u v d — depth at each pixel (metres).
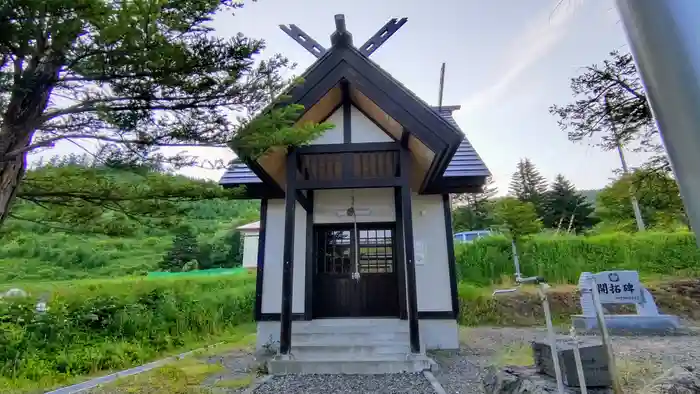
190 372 5.77
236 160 4.43
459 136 5.97
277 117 4.32
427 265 7.82
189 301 10.10
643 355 5.41
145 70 3.47
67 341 6.95
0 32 2.84
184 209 5.03
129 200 4.61
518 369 4.29
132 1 2.97
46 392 5.02
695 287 11.56
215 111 4.01
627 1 0.79
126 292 9.29
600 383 3.47
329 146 6.57
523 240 14.76
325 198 8.30
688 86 0.64
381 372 5.62
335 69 6.42
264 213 8.30
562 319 10.84
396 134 7.15
